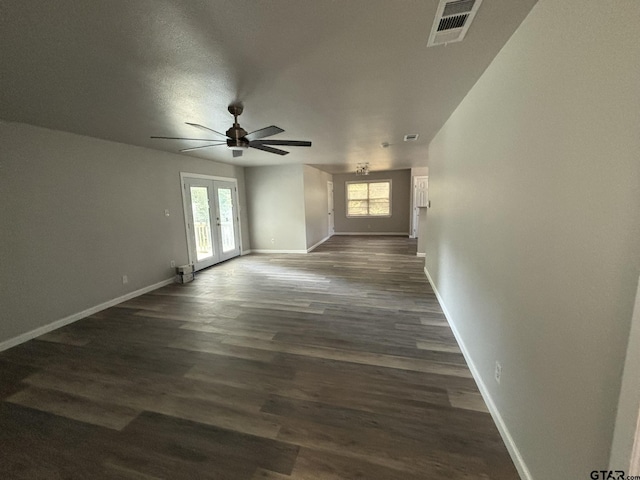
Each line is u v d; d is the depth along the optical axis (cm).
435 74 200
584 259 96
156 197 459
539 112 125
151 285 449
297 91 229
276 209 722
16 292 284
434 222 412
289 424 174
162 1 122
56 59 171
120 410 189
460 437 161
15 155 285
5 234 277
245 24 141
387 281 462
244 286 458
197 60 177
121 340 285
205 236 583
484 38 155
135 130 334
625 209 79
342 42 159
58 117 278
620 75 81
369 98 247
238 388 209
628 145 78
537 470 124
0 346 270
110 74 193
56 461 152
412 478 138
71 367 239
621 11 80
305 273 527
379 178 993
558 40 111
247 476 142
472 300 220
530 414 131
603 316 87
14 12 125
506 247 158
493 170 178
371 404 189
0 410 191
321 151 521
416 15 136
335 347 263
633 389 76
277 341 277
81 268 345
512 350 149
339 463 147
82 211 347
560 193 109
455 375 218
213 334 294
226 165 652
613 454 83
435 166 402
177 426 175
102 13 129
